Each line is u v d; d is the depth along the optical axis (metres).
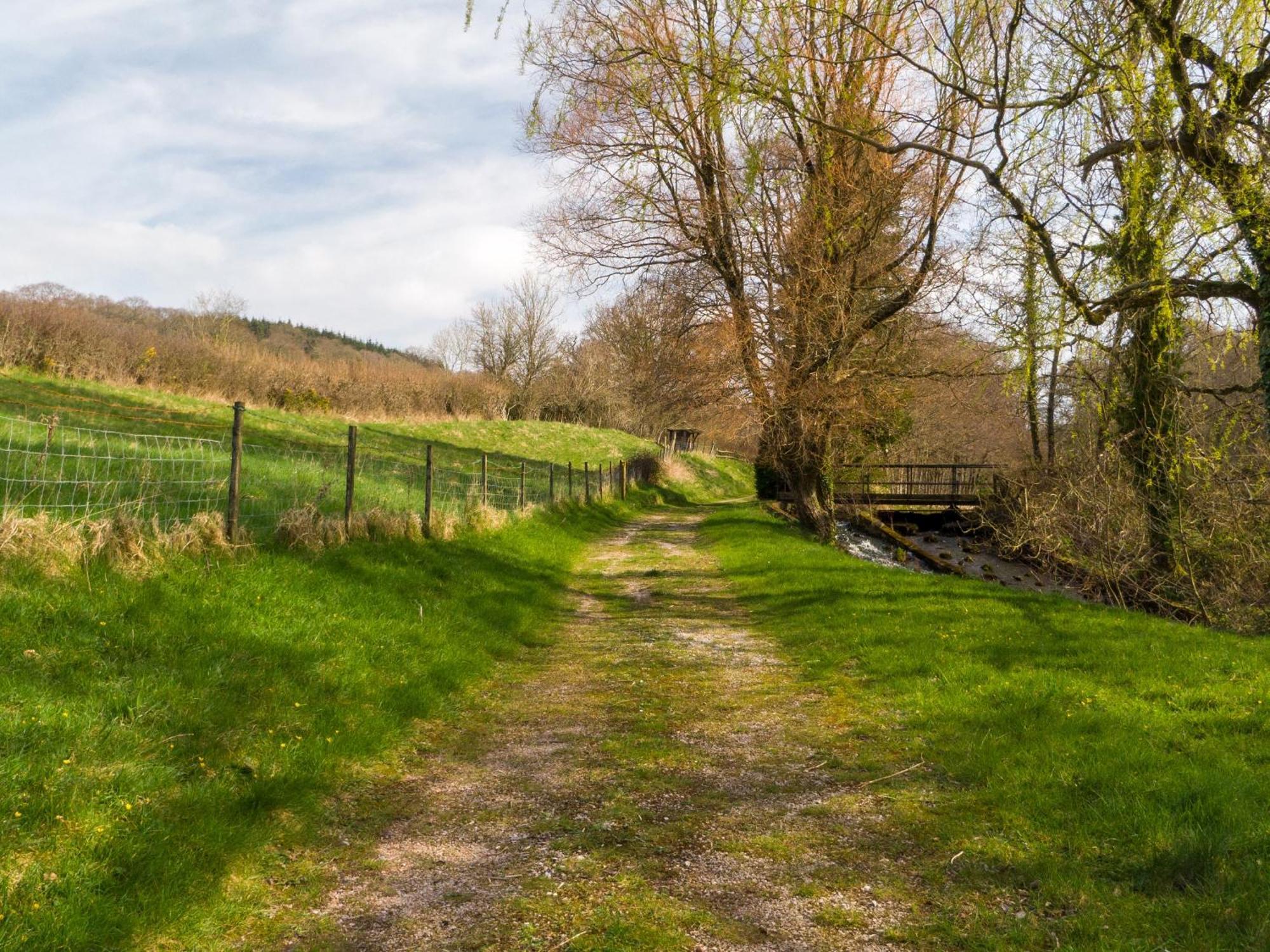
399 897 4.24
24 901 3.52
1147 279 9.39
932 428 32.03
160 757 4.97
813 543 21.20
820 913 4.08
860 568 15.70
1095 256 9.91
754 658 9.80
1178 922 3.77
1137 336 11.35
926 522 30.72
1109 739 6.00
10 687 5.02
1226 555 13.60
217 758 5.23
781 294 19.17
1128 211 9.33
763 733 7.05
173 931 3.73
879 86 16.77
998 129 9.29
